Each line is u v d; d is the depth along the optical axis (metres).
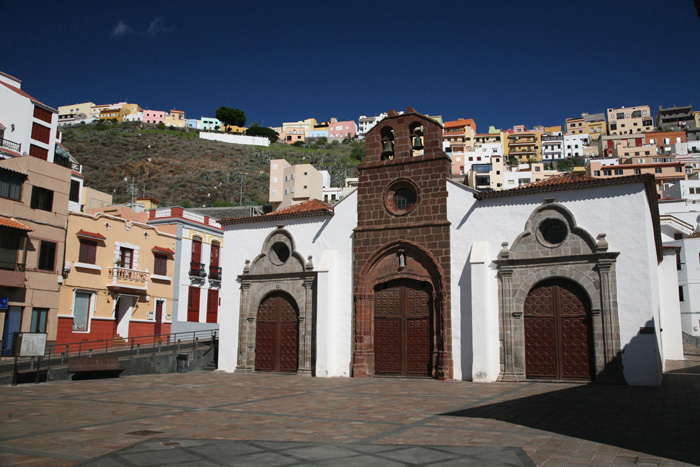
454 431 11.78
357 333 26.31
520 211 24.00
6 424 12.88
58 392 19.55
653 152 124.25
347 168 141.50
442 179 25.94
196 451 9.94
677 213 60.00
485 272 23.72
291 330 28.70
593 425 12.41
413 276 25.83
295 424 12.84
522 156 160.75
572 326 22.50
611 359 21.31
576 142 159.38
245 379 25.08
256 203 106.38
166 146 143.62
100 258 37.59
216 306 48.53
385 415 14.12
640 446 10.22
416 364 25.33
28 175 32.81
